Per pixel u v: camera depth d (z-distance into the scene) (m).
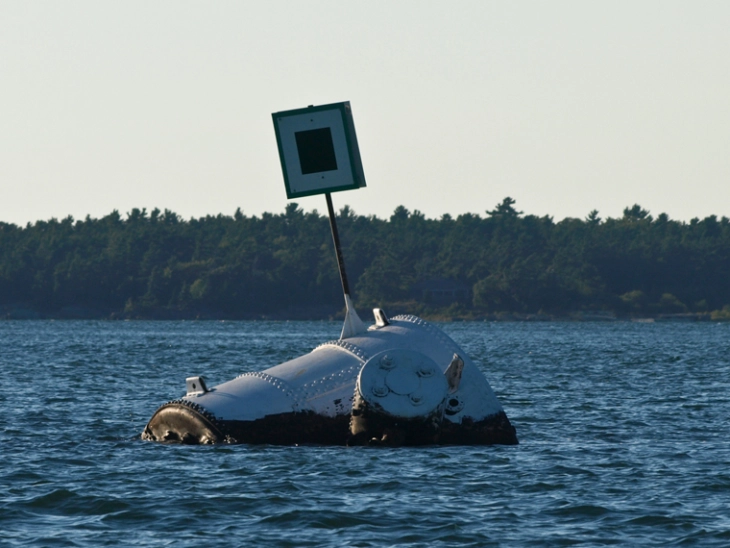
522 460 83.56
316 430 87.25
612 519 65.44
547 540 60.81
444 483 74.31
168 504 68.38
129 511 66.75
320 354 91.06
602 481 76.31
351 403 87.19
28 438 97.94
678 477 78.12
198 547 59.19
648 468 81.62
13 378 181.38
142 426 108.88
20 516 65.81
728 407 132.38
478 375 90.12
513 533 62.16
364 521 64.50
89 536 61.47
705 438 100.56
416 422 85.00
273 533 62.03
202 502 68.81
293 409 87.69
